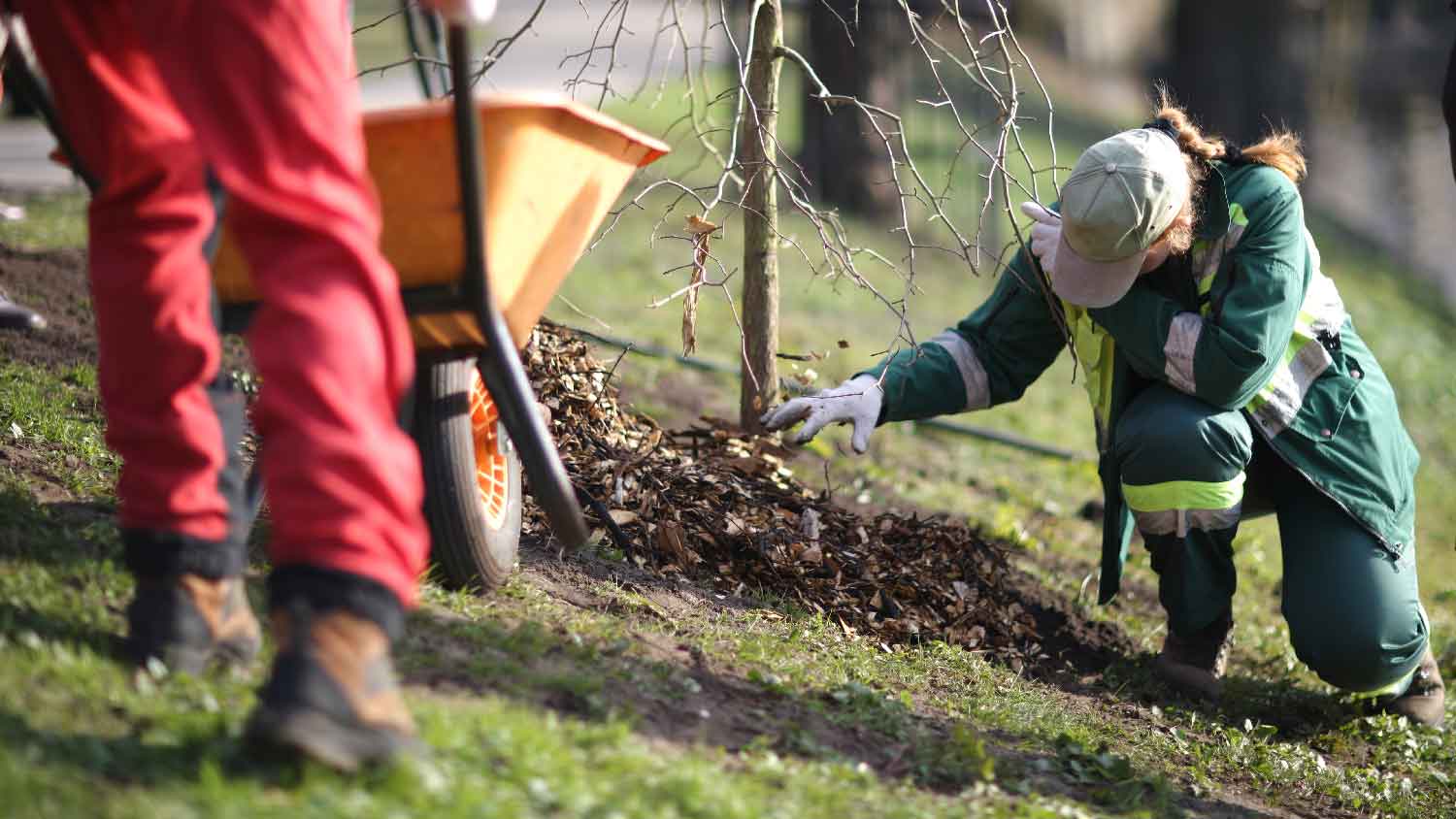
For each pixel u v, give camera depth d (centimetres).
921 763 469
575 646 480
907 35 2166
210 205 382
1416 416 1847
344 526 320
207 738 333
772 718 476
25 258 971
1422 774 622
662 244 1773
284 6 322
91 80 369
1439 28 3938
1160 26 5284
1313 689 739
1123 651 726
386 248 425
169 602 375
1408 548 657
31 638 369
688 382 1117
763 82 706
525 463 463
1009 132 705
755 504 678
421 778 323
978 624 676
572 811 340
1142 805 497
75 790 301
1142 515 637
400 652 430
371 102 2123
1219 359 593
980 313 703
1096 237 576
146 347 368
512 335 492
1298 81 3231
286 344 322
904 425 1202
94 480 550
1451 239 3183
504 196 432
